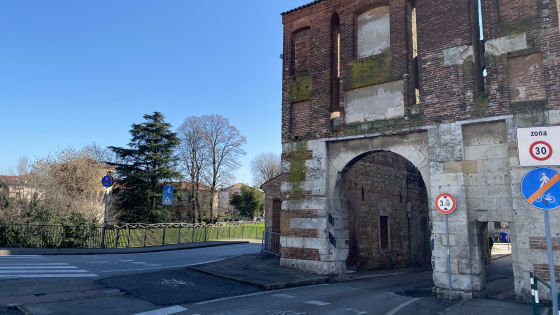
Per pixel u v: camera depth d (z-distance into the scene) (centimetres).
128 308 820
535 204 599
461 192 1079
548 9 1014
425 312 880
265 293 1057
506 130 1034
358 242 1720
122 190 4034
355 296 1068
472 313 853
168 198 2636
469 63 1119
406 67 1247
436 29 1191
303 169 1438
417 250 2203
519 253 973
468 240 1054
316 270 1348
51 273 1195
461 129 1103
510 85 1047
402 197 2128
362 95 1337
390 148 1254
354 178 1759
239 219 6494
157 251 2305
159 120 4338
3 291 910
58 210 2342
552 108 973
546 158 606
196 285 1105
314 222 1380
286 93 1541
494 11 1088
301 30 1566
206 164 4747
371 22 1386
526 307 908
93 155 4006
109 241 2320
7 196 2138
